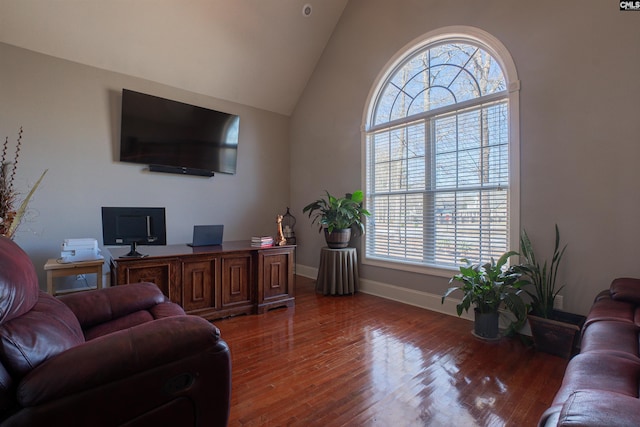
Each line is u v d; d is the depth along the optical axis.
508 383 1.89
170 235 4.03
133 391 1.01
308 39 4.35
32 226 3.13
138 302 1.90
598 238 2.29
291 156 5.20
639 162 2.13
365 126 3.96
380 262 3.80
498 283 2.38
